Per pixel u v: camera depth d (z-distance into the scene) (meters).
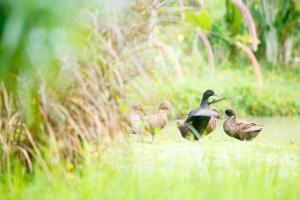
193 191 8.04
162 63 8.27
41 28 3.28
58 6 3.31
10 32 3.12
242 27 39.41
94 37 8.29
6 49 3.20
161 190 8.05
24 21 3.17
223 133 20.78
